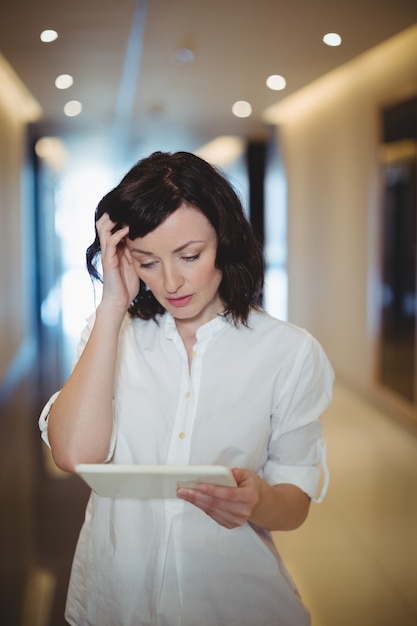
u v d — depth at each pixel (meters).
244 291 1.27
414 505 3.83
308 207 8.32
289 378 1.30
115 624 1.29
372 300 6.12
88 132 10.98
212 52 6.03
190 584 1.28
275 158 10.30
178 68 6.68
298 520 1.30
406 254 5.40
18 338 8.44
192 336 1.33
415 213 5.22
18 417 5.76
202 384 1.29
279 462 1.34
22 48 5.91
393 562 3.18
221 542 1.28
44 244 11.45
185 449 1.28
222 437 1.29
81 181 15.09
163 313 1.34
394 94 5.61
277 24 5.16
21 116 9.08
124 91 7.84
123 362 1.33
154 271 1.20
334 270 7.30
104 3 4.68
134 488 1.07
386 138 5.85
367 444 4.96
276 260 10.48
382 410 5.88
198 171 1.18
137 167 1.19
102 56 6.20
